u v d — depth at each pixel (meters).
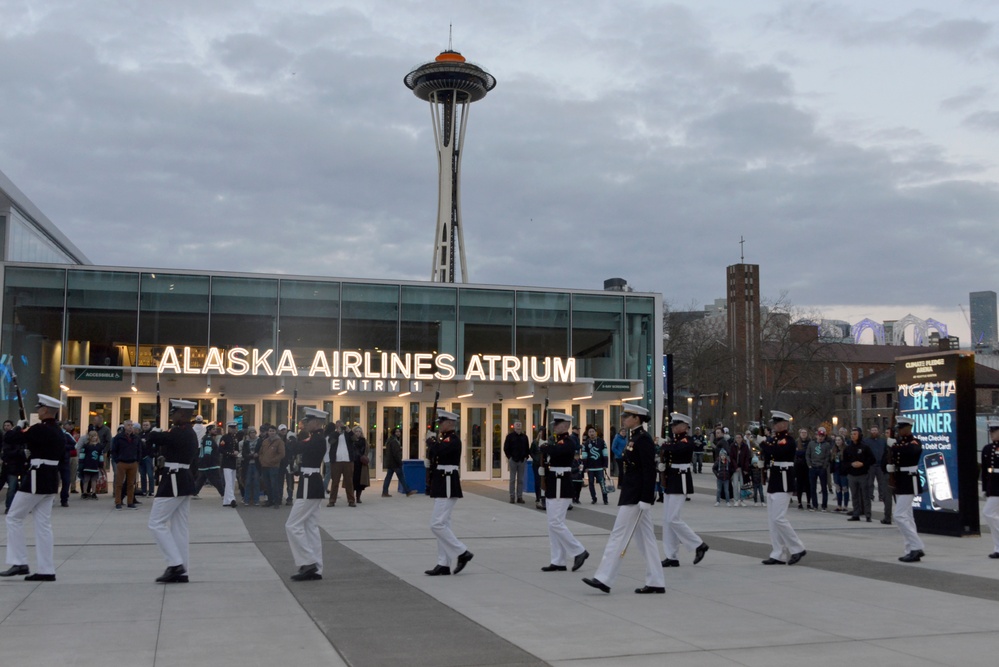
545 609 9.88
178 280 32.88
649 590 10.98
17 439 12.01
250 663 7.46
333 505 23.73
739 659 7.64
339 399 33.41
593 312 37.03
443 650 7.93
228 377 32.34
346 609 9.80
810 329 71.81
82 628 8.74
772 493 13.62
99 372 30.17
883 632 8.77
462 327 35.41
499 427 35.00
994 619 9.45
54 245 53.28
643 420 11.12
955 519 18.00
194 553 14.42
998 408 75.06
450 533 12.34
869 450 20.78
